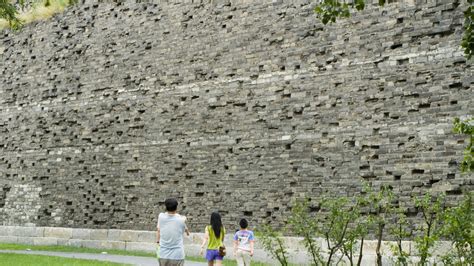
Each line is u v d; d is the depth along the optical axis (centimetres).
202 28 2566
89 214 2798
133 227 2634
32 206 3017
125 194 2689
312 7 2250
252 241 1762
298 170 2180
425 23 1981
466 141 1845
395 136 1986
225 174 2377
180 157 2530
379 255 1384
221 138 2416
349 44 2136
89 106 2905
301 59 2245
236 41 2444
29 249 2667
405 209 1906
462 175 1834
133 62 2778
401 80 2003
